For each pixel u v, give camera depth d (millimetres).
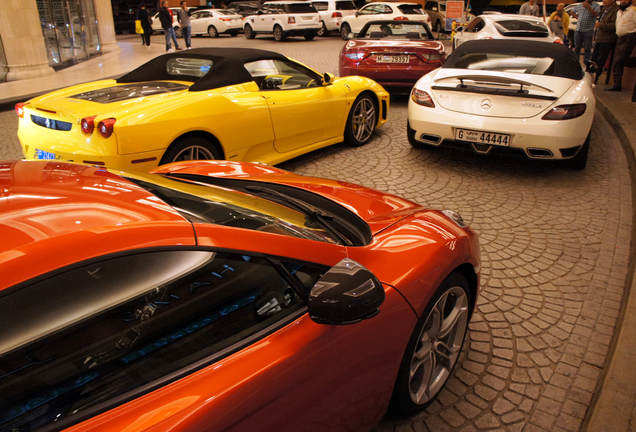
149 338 1212
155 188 1687
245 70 4672
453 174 5324
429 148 6234
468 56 5812
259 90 4742
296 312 1503
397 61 8367
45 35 12648
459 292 2203
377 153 6008
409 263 1865
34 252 1103
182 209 1510
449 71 5590
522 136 4852
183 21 17547
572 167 5461
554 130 4770
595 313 2990
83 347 1116
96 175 1615
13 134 6766
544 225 4152
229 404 1208
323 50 16953
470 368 2508
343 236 1939
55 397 1061
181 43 21094
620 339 2543
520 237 3926
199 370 1251
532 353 2633
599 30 10227
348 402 1637
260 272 1440
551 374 2484
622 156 6078
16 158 5652
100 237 1197
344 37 21359
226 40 22422
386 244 1944
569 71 5289
